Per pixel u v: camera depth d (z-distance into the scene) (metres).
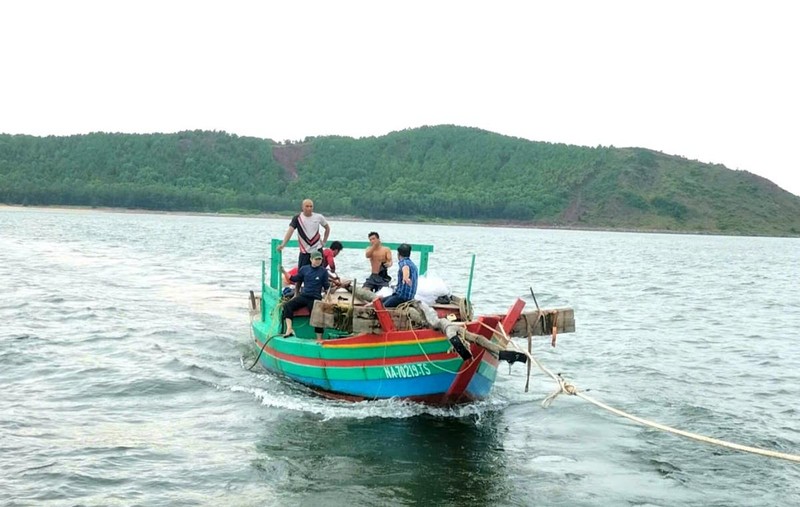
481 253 65.75
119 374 13.83
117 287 28.02
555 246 90.44
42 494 8.36
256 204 189.50
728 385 14.60
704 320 24.50
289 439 10.49
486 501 8.59
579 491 8.98
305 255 14.50
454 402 11.83
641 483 9.28
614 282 39.06
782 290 37.97
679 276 46.12
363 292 13.10
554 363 16.33
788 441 10.98
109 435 10.41
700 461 10.11
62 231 74.62
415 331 11.39
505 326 11.30
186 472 9.17
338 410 11.92
